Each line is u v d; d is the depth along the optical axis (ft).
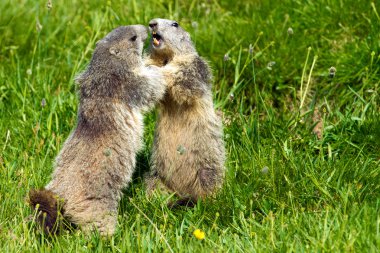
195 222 32.24
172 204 34.94
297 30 45.55
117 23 47.01
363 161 35.88
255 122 38.22
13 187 33.65
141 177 37.17
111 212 32.19
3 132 39.19
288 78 43.37
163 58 36.50
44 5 49.78
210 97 36.14
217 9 48.78
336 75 42.45
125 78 33.99
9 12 49.11
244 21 46.09
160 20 35.91
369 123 38.37
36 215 30.94
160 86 34.35
